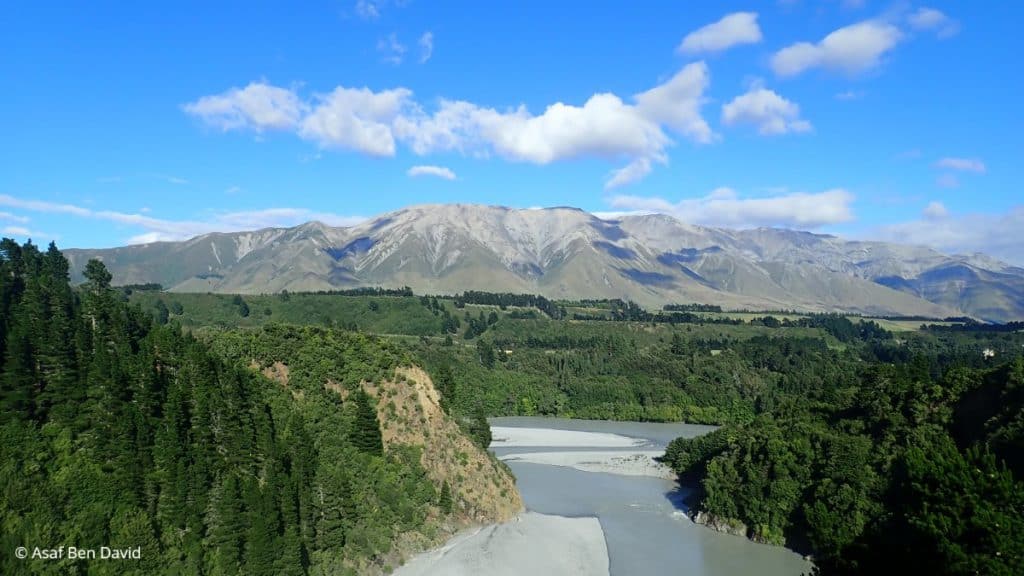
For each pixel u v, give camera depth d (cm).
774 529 9869
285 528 7350
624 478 14088
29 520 6059
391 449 9769
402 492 9150
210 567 6762
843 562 5900
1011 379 8769
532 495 12619
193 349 8206
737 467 10950
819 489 9494
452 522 9494
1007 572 4547
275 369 10000
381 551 8212
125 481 6806
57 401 7225
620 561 9094
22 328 7375
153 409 7444
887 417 10031
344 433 9425
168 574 6438
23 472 6425
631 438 19075
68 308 8644
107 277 10481
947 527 5009
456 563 8356
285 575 7088
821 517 9081
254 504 7131
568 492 12875
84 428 7188
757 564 9012
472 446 11025
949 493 5234
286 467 7975
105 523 6431
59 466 6719
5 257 9906
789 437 10669
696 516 11081
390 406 10238
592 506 11906
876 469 9288
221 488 7288
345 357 10756
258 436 8069
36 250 10331
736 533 10262
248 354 10031
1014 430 7850
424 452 10031
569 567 8688
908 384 10550
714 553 9450
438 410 11006
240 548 7019
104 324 8650
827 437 10094
